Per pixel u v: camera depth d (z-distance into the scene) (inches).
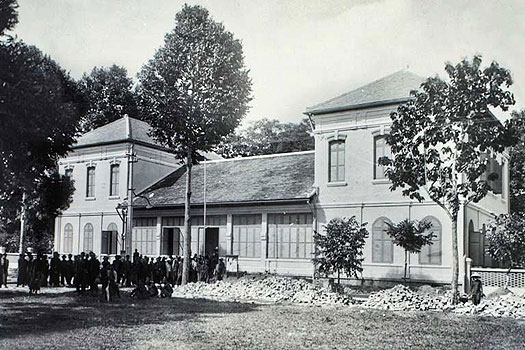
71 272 1130.0
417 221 1127.6
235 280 1168.8
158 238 1529.3
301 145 2684.5
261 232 1348.4
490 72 860.0
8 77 697.0
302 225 1300.4
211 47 1238.3
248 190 1398.9
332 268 1013.8
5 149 729.0
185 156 1277.1
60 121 778.8
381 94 1224.2
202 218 1456.7
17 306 791.1
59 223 1769.2
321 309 823.7
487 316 762.2
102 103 1847.9
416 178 902.4
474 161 874.1
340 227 999.0
